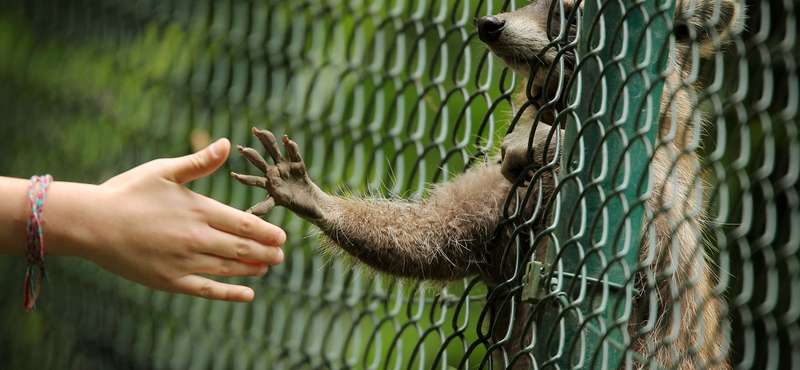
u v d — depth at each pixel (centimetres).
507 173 517
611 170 404
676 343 555
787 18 449
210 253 438
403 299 647
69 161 937
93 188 444
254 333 767
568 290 400
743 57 405
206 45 839
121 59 907
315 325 703
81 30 944
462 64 766
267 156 784
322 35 773
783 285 729
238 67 807
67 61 948
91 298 913
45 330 947
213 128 822
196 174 438
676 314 374
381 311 761
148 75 883
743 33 616
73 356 923
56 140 950
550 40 434
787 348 755
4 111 993
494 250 612
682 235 555
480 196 610
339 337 711
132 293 884
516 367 575
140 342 873
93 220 436
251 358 775
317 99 770
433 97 775
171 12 873
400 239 600
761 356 748
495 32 598
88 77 928
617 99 383
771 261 439
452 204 612
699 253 539
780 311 729
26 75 977
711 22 385
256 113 788
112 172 900
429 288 632
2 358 969
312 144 736
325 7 743
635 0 385
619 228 374
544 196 576
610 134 390
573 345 388
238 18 815
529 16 624
